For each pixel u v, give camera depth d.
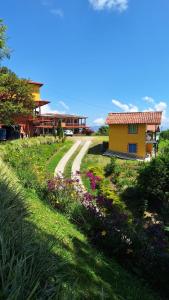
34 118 54.84
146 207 25.80
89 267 6.86
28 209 7.60
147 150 48.88
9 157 16.41
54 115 71.00
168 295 7.58
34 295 3.46
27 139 43.88
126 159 45.22
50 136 55.16
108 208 12.19
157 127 50.91
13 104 43.59
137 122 46.75
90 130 74.62
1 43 20.16
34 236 5.07
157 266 8.13
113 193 23.17
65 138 55.84
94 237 9.59
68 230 9.12
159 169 27.14
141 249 8.85
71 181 13.66
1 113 42.62
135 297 6.55
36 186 12.88
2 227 4.41
